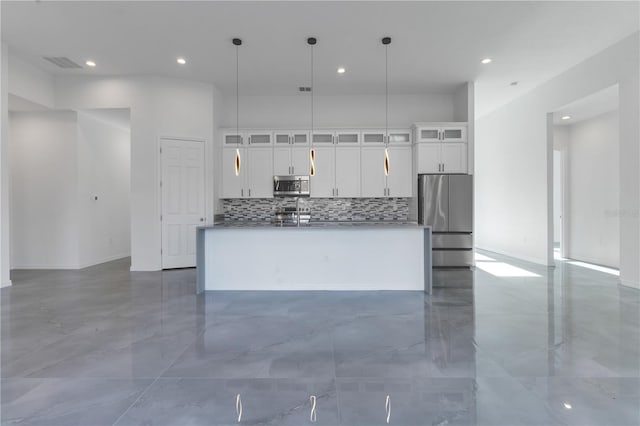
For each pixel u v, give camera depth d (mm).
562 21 4320
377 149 6879
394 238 4680
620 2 3912
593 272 5848
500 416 1852
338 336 3010
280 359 2557
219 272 4703
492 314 3611
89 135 6621
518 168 7207
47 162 6324
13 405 1966
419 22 4348
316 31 4562
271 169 6863
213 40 4797
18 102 5641
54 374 2330
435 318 3486
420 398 2027
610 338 2928
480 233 8766
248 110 7246
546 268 6219
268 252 4695
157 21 4293
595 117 6730
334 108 7227
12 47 4969
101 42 4832
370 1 3908
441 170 6496
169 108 6148
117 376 2301
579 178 7180
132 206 6039
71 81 6047
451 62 5547
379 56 5332
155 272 5914
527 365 2443
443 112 7164
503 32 4602
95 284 5051
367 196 6879
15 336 3027
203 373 2340
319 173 6871
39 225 6340
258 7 4008
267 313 3674
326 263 4676
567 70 5824
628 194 4738
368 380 2244
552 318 3467
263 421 1817
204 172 6453
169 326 3271
